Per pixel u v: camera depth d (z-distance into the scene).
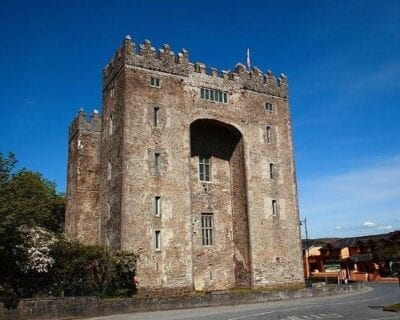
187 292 39.25
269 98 50.16
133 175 39.66
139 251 38.09
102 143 46.09
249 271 43.88
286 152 49.72
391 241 71.31
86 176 46.84
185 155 42.78
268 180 47.34
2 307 25.64
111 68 45.28
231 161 48.25
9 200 27.77
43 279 32.00
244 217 45.38
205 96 45.56
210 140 47.72
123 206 38.56
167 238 39.75
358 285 47.34
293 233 47.47
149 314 28.25
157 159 41.34
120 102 41.75
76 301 27.89
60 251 33.12
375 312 26.02
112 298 31.95
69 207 48.97
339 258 83.75
